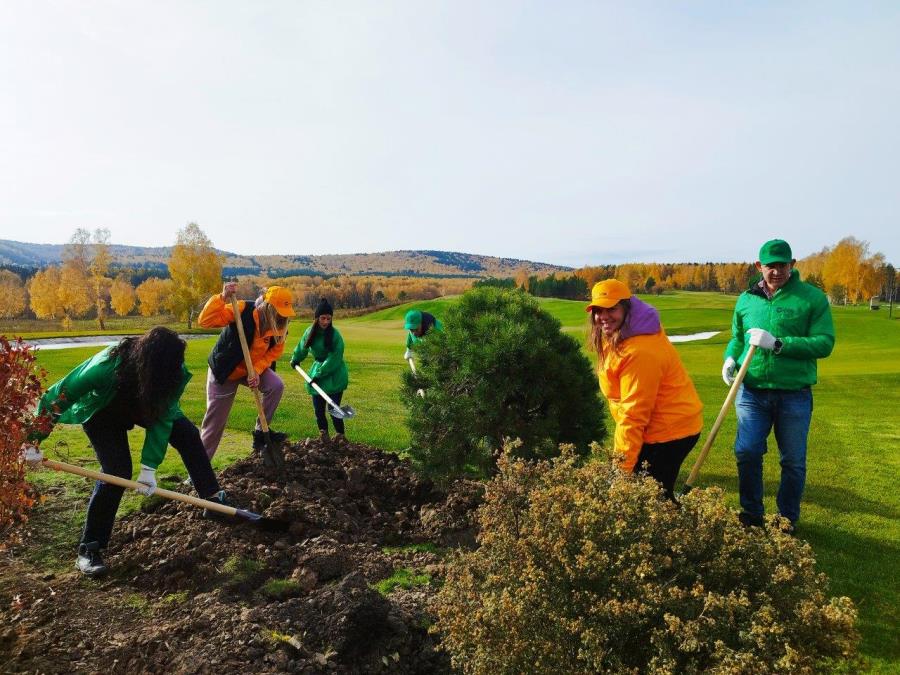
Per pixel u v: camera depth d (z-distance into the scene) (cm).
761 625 233
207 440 569
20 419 339
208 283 6606
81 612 341
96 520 393
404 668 309
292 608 329
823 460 740
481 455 513
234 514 428
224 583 367
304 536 435
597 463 325
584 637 235
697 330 4172
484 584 282
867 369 1953
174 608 349
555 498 286
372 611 319
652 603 243
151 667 291
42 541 430
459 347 523
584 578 255
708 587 260
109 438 407
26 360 330
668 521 275
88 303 7544
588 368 555
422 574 409
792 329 482
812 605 238
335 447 617
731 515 275
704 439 859
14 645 304
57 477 549
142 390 383
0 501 322
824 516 543
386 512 510
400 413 1025
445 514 491
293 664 294
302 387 1336
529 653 245
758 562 265
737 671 212
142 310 8244
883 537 496
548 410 507
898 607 381
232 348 545
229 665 288
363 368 1747
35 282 7394
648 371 375
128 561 394
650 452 403
